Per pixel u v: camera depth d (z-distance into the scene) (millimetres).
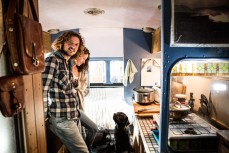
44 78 1683
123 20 3143
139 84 4027
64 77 1802
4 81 795
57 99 1788
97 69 5688
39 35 1079
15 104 851
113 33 4715
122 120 3117
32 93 1120
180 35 1310
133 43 3947
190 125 1621
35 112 1161
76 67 2686
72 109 1860
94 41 5293
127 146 3115
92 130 2473
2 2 869
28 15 1103
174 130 1537
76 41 1888
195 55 1335
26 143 1027
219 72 1471
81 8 2467
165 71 1348
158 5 2244
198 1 1297
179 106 1585
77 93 2582
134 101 3234
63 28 3695
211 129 1556
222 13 1303
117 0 2152
